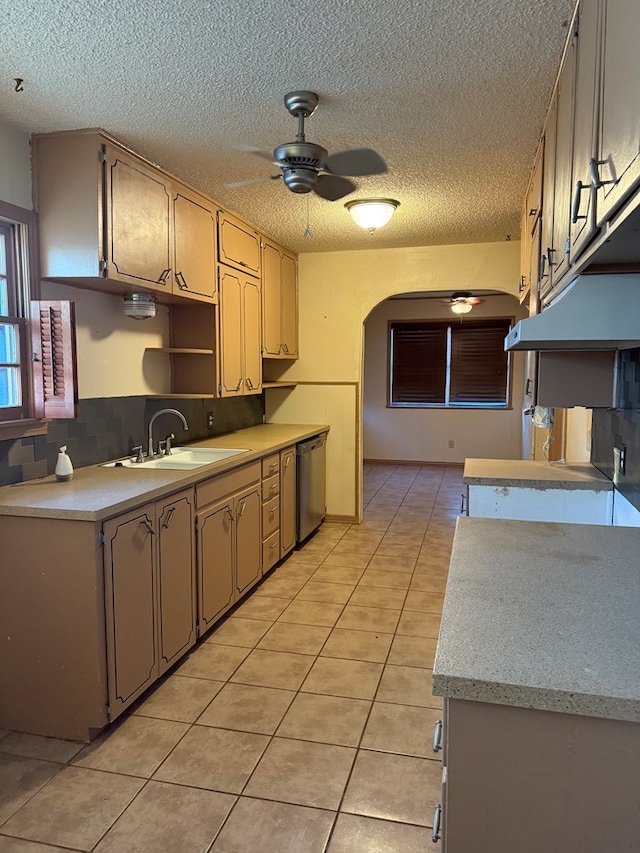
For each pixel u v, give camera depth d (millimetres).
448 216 3820
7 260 2500
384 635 3057
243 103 2273
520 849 994
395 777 2002
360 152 2746
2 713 2279
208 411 4250
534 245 2711
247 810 1859
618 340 1754
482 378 8062
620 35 1085
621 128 1065
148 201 2850
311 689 2553
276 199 3482
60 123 2441
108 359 3098
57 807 1876
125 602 2287
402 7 1662
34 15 1691
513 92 2150
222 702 2457
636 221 1109
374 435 8492
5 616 2230
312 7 1659
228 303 3750
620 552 1635
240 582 3381
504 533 1834
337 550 4469
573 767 955
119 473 2764
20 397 2529
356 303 4984
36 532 2162
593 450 3086
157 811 1856
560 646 1078
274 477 3924
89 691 2172
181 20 1721
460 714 991
